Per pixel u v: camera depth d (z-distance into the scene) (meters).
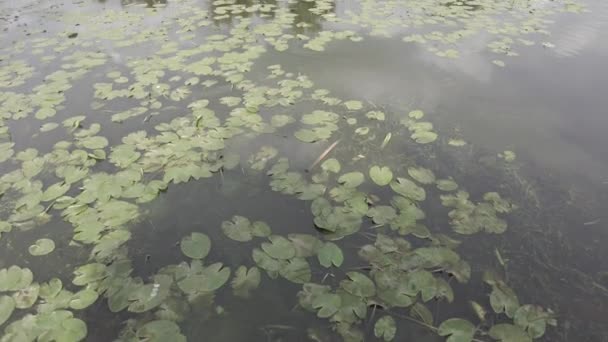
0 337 2.03
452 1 7.71
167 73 4.84
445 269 2.43
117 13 6.96
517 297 2.33
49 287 2.29
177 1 7.59
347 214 2.77
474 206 2.88
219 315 2.19
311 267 2.46
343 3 7.44
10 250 2.56
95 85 4.52
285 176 3.10
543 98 4.41
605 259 2.58
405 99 4.33
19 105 4.16
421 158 3.44
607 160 3.47
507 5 7.48
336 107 4.14
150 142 3.51
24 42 5.77
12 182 3.08
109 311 2.21
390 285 2.31
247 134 3.65
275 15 6.73
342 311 2.17
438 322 2.16
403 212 2.79
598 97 4.45
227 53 5.29
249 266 2.49
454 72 4.95
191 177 3.18
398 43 5.73
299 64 5.05
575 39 5.98
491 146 3.62
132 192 2.93
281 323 2.16
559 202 3.01
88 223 2.67
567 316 2.23
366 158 3.41
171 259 2.52
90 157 3.32
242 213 2.84
